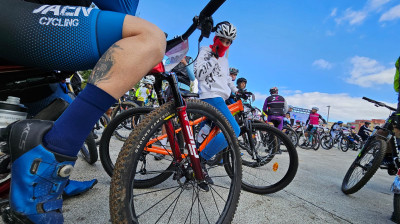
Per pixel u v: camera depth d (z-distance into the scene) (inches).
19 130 23.3
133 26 26.6
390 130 80.9
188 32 38.2
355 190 80.8
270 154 85.3
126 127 77.1
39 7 25.8
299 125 340.5
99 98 24.7
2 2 24.5
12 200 23.4
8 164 31.4
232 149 45.5
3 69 31.1
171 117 37.8
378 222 62.9
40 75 34.6
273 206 63.7
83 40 25.7
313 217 59.8
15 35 24.1
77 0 32.6
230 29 71.4
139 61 25.5
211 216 52.0
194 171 39.7
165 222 47.3
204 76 70.7
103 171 72.4
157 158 74.7
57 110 33.0
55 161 24.3
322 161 178.2
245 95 96.3
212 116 43.1
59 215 26.8
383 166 87.0
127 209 30.4
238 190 45.1
